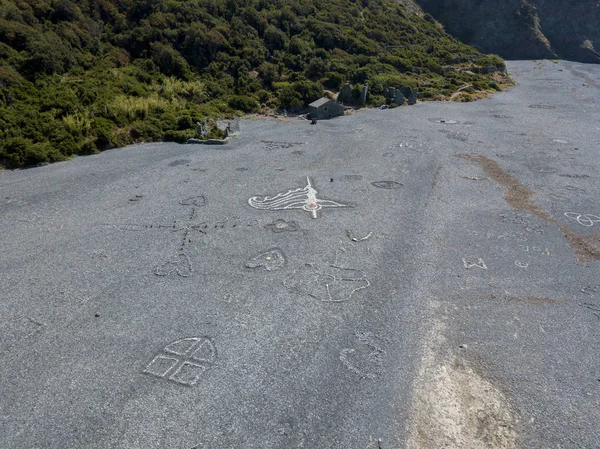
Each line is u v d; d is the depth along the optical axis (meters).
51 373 11.93
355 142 32.62
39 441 10.09
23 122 28.95
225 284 15.75
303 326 13.73
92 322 13.84
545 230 19.69
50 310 14.37
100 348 12.80
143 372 12.01
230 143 32.22
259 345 12.97
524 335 13.45
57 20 41.09
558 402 11.18
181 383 11.67
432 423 10.63
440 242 18.61
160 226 19.84
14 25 36.25
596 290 15.54
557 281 16.05
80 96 33.75
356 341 13.16
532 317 14.21
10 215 20.73
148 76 40.22
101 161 28.19
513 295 15.27
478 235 19.25
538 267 16.89
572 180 25.59
